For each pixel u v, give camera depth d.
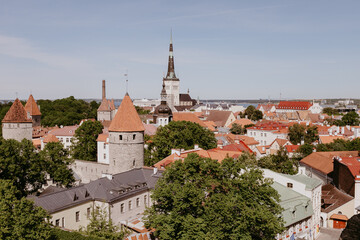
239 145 97.12
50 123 194.00
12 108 102.81
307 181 58.94
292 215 50.09
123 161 73.62
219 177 42.56
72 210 50.50
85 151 106.56
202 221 37.28
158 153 90.75
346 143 103.00
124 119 73.62
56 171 68.38
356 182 61.06
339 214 61.53
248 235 37.78
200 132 94.44
